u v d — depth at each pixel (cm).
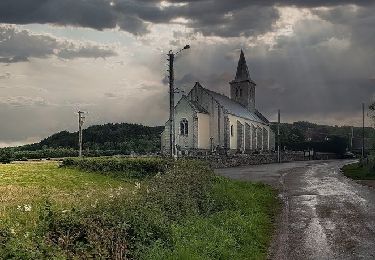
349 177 4112
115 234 902
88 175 2883
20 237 710
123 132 11450
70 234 828
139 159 3139
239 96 10131
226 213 1655
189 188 1700
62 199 1230
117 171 3039
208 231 1278
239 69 10200
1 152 4694
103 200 1042
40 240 720
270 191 2805
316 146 11856
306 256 1246
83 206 969
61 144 10319
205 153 6500
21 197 1474
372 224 1714
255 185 2970
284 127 13375
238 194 2217
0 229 727
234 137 8075
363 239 1455
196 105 7738
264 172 4778
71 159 3334
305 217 1891
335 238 1473
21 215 909
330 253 1278
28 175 2647
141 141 10619
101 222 910
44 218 848
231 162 6150
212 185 2134
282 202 2362
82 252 786
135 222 1006
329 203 2308
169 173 1914
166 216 1233
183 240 1098
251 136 8856
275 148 11369
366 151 10938
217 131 7775
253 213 1841
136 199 1143
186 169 2119
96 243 819
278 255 1255
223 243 1189
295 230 1614
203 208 1677
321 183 3472
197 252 1050
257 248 1313
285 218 1870
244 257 1172
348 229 1620
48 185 2153
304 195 2664
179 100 7394
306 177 4088
